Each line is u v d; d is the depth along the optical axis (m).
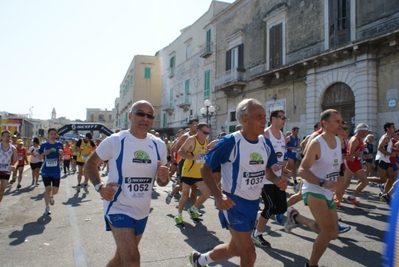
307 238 5.03
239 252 2.89
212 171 3.19
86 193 9.84
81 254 4.38
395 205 1.11
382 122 13.41
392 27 13.03
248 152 2.88
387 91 13.22
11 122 26.84
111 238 5.11
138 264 2.50
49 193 6.94
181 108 33.53
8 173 6.98
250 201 2.94
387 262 1.09
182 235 5.25
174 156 10.27
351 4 14.74
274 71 18.30
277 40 19.36
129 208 2.83
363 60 13.79
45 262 4.09
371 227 5.54
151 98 45.34
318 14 16.58
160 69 45.88
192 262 3.42
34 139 12.08
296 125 17.69
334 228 3.45
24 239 5.07
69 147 16.83
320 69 16.09
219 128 25.50
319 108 16.25
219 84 24.94
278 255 4.27
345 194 8.80
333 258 4.12
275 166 3.06
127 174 2.84
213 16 26.59
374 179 7.93
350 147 6.88
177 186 7.50
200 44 29.30
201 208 7.43
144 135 3.00
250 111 2.87
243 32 22.69
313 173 3.45
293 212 4.17
